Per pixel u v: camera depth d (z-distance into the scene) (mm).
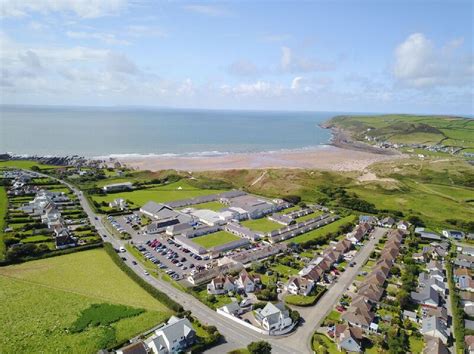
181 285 107438
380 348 81938
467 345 83438
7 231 140000
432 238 156375
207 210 179125
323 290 108438
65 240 131375
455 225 175875
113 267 117688
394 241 145000
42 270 113000
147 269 117062
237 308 95250
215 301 100250
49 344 77562
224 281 107562
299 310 98000
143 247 135000
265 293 102625
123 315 89250
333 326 89562
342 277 118938
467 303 105062
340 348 81250
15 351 75000
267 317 86938
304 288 105875
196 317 91312
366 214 190750
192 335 80875
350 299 103938
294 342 83500
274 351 79625
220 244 141750
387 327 89188
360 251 141750
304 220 177500
